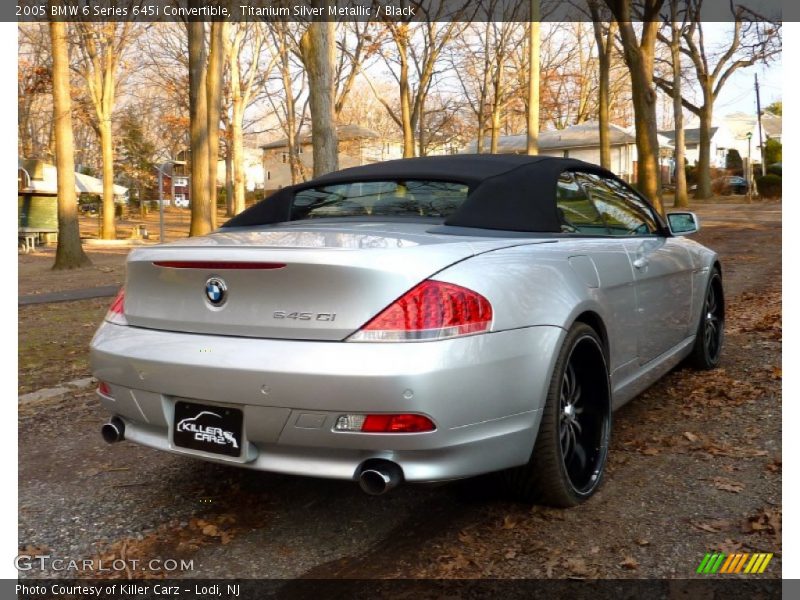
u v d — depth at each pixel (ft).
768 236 56.54
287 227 10.65
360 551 8.80
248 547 9.05
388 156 182.19
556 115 178.19
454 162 11.48
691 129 193.06
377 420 7.54
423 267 7.92
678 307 13.92
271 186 221.46
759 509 9.26
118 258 65.98
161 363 8.47
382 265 7.73
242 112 108.58
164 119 139.64
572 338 9.28
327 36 29.22
